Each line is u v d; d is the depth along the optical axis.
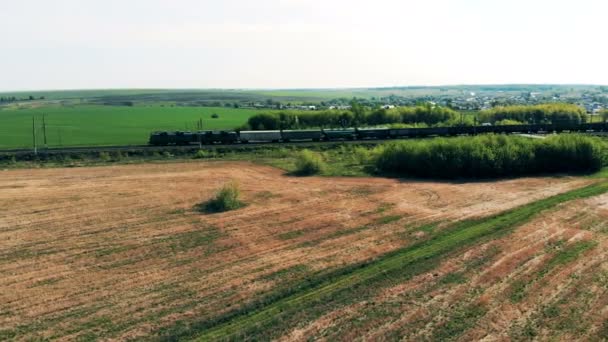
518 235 43.19
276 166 80.94
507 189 62.94
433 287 33.31
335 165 81.69
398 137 106.31
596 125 113.50
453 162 71.56
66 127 158.25
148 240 44.44
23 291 34.09
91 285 35.09
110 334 28.55
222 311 31.14
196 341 27.84
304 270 37.38
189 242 43.91
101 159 85.44
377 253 40.59
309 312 30.52
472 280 34.16
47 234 46.03
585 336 26.83
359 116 147.88
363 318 29.47
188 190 63.59
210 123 175.88
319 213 52.50
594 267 35.66
